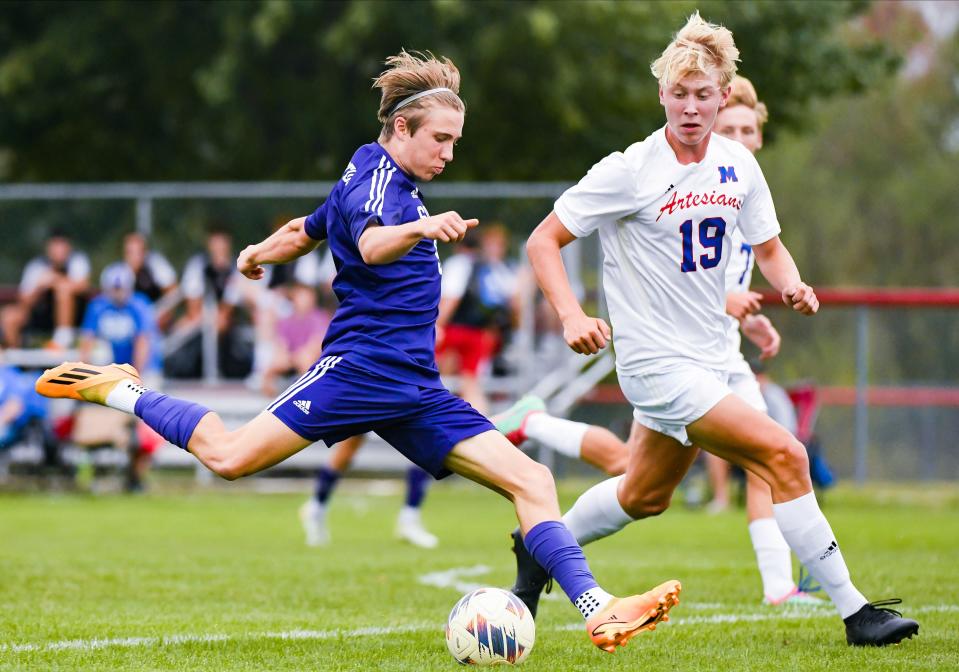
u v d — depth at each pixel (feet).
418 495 115.96
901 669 53.47
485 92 225.97
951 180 377.09
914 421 189.88
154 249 175.94
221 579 87.76
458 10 205.87
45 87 239.50
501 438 56.29
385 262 52.95
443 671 52.95
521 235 169.37
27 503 155.74
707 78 56.80
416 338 56.49
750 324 76.48
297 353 166.20
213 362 169.27
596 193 58.80
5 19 236.43
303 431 55.93
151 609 73.41
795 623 67.97
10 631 64.34
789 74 239.30
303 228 60.59
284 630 65.16
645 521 141.59
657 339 59.93
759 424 58.70
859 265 373.40
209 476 177.47
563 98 221.87
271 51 224.53
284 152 238.27
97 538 117.91
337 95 226.79
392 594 80.84
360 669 53.47
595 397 197.16
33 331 170.30
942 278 372.17
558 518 55.06
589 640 62.34
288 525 133.18
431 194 169.17
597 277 174.50
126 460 166.91
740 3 225.76
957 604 75.20
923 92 396.37
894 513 154.20
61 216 179.32
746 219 62.23
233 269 170.71
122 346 161.89
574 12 217.36
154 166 256.52
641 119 243.40
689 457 62.34
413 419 56.24
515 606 54.90
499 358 165.27
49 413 161.89
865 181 390.01
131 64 238.89
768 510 77.41
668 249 59.52
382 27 215.72
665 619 52.80
